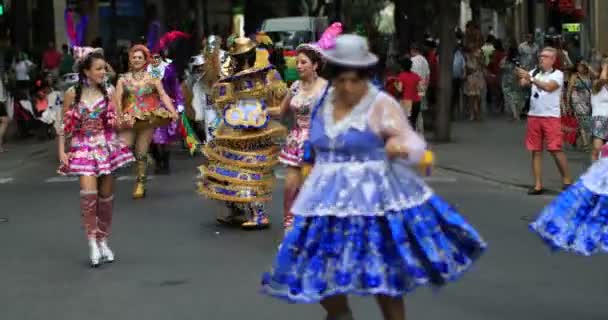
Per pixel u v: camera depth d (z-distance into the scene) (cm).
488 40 2738
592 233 662
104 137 884
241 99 1034
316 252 548
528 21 3553
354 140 558
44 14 3073
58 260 916
